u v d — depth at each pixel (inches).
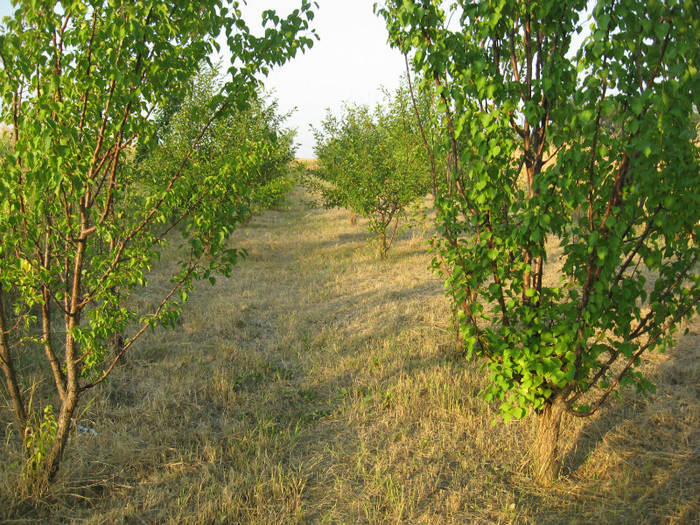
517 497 142.6
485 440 171.3
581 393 137.5
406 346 256.4
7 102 115.2
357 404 200.2
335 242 603.5
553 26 115.5
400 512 134.5
